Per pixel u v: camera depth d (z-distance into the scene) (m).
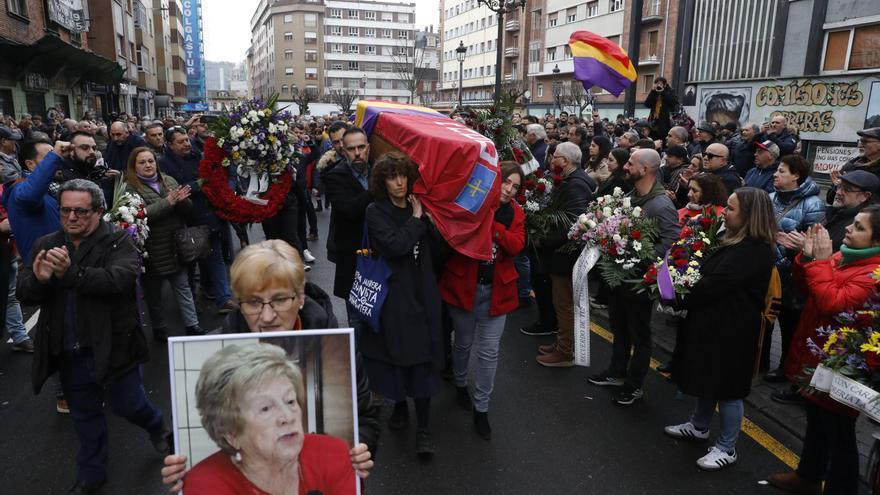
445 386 4.59
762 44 19.02
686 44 23.16
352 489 1.62
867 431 3.89
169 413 4.14
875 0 15.09
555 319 5.69
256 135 5.55
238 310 2.00
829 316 3.01
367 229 3.41
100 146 9.80
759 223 3.22
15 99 16.02
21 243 4.08
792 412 4.13
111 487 3.26
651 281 3.62
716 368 3.33
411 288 3.34
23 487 3.27
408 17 106.56
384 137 3.99
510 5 13.62
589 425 4.03
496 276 3.67
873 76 14.95
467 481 3.38
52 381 4.59
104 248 3.01
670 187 6.98
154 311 5.20
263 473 1.53
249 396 1.46
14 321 5.06
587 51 7.78
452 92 73.94
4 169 5.17
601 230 4.10
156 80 51.00
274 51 103.06
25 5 16.81
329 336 1.62
